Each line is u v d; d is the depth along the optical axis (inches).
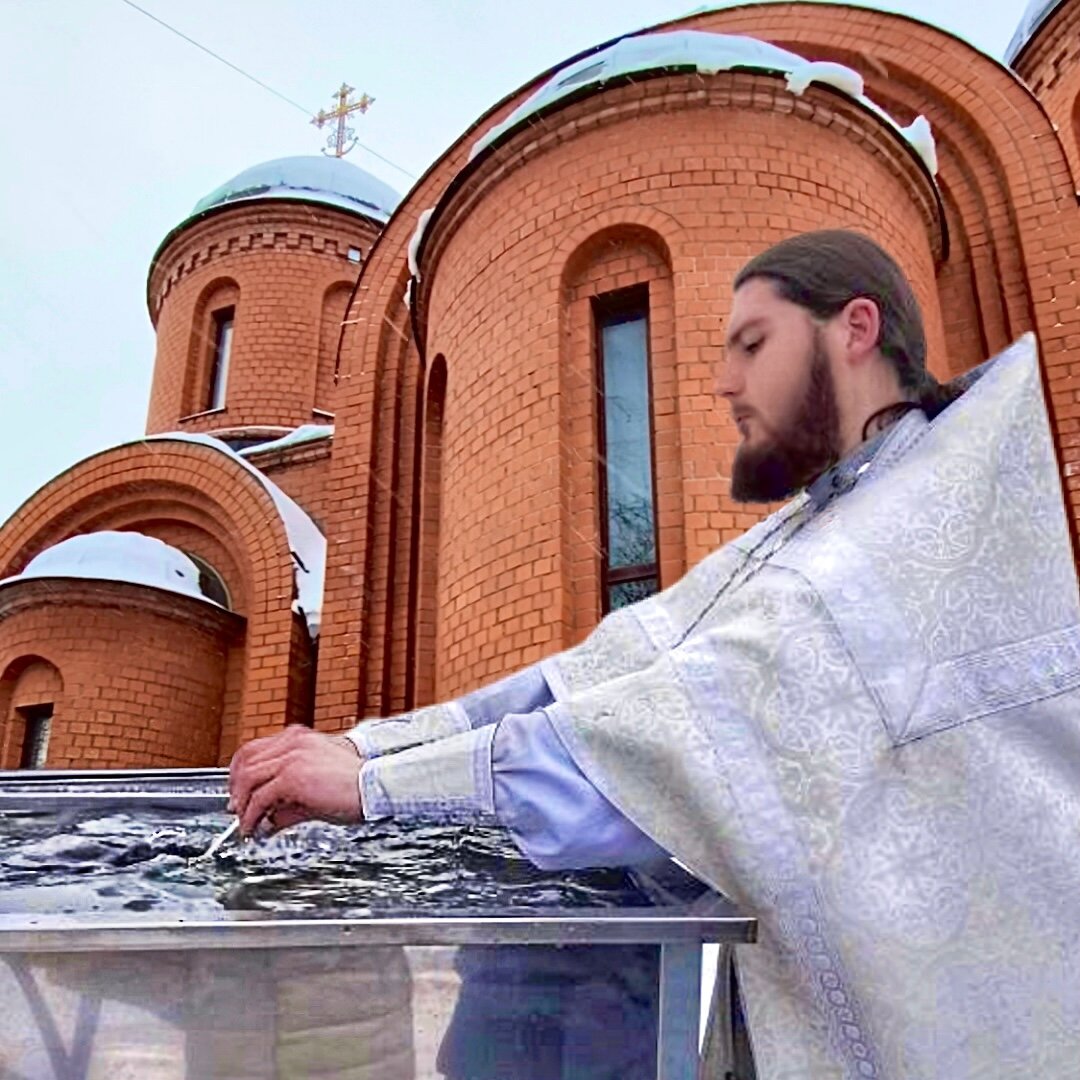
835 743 41.6
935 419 51.3
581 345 253.8
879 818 41.6
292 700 378.6
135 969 42.3
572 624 232.7
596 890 50.6
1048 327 284.8
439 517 332.5
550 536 235.8
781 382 55.5
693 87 257.4
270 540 406.3
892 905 40.2
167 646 393.4
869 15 348.8
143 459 461.4
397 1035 43.3
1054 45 461.1
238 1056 42.1
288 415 577.3
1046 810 42.1
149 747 380.8
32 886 52.4
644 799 43.5
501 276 269.4
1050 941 40.8
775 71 255.0
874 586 44.1
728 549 66.5
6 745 388.2
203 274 612.7
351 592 350.0
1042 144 309.4
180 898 48.7
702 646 45.1
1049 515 48.2
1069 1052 39.8
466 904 46.5
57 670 386.9
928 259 285.7
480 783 45.5
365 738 63.2
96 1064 41.0
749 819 41.2
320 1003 43.2
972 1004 40.0
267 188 623.2
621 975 44.7
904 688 42.5
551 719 45.9
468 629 248.2
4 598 396.8
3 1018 40.9
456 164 397.1
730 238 246.2
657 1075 43.1
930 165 286.0
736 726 42.7
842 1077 40.8
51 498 478.0
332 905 46.2
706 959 54.4
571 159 266.2
